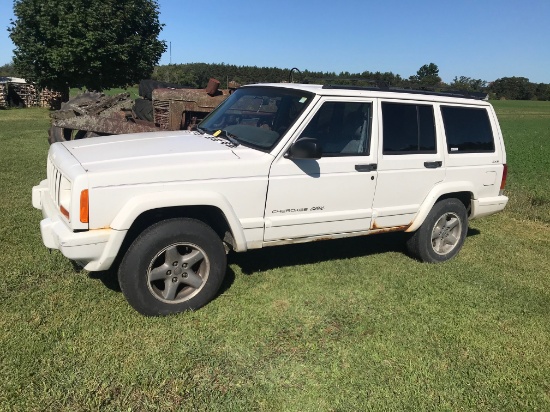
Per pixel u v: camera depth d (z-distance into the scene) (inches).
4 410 107.7
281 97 183.0
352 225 187.6
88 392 115.9
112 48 908.0
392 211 196.1
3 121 779.4
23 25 907.4
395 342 149.8
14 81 1357.0
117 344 135.9
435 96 208.7
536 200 360.2
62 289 165.3
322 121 174.7
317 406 118.9
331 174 175.8
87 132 344.8
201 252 156.6
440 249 224.7
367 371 134.0
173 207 154.6
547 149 745.6
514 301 185.5
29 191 288.7
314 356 139.3
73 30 891.4
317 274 197.0
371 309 170.6
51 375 120.6
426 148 203.0
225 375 127.8
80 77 943.0
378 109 187.9
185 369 127.6
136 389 119.0
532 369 141.0
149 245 146.1
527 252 248.1
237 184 157.3
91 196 136.4
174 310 154.8
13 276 171.3
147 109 363.3
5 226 221.3
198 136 185.9
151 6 975.6
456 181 214.1
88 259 141.1
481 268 219.8
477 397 126.8
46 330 139.7
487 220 311.1
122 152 156.7
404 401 122.7
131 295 147.5
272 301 170.9
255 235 165.8
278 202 167.2
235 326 151.7
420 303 177.6
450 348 148.9
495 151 228.2
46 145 486.9
